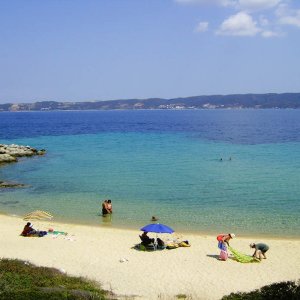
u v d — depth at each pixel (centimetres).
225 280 2212
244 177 5353
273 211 3759
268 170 5881
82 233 3150
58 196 4444
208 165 6425
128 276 2267
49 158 7469
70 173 5831
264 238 3020
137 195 4428
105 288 2052
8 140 11531
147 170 6003
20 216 3684
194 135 12544
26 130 15988
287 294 1650
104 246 2830
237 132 13625
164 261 2527
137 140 10988
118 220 3525
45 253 2656
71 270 2344
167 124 19338
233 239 2995
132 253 2684
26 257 2552
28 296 1543
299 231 3191
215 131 14225
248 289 2072
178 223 3409
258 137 11569
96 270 2361
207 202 4097
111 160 7094
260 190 4594
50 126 18750
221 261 2528
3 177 5575
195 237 3039
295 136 11750
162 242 2795
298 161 6762
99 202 4159
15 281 1884
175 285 2133
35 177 5553
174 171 5894
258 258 2564
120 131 14788
